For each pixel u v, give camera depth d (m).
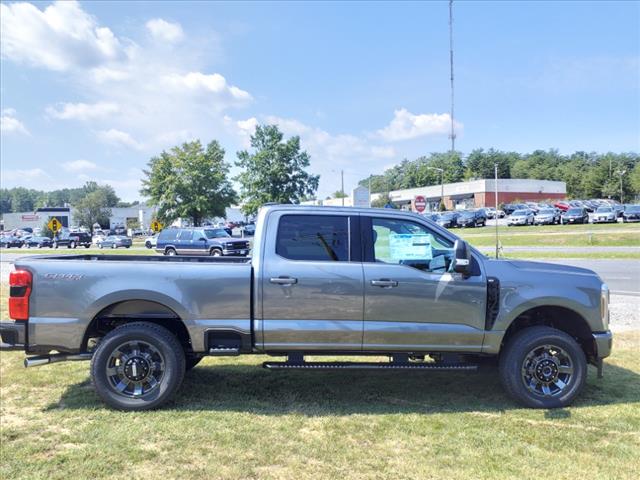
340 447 3.74
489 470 3.39
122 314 4.68
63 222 109.44
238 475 3.34
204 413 4.42
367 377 5.54
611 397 4.84
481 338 4.61
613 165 97.94
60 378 5.45
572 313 4.82
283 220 4.70
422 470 3.39
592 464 3.47
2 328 4.47
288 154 43.19
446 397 4.89
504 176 124.56
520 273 4.70
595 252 23.06
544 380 4.61
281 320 4.54
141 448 3.72
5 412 4.45
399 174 159.12
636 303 9.98
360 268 4.58
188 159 51.25
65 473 3.36
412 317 4.57
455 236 4.76
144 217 107.06
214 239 27.98
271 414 4.41
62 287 4.48
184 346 4.95
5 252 39.25
